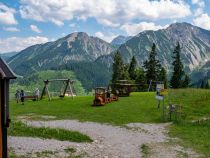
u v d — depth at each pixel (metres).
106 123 34.72
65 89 58.28
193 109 43.44
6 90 14.00
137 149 23.22
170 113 37.72
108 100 49.69
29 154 18.98
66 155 19.88
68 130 27.28
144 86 98.12
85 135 26.09
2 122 13.98
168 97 52.41
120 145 24.33
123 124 34.38
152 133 30.17
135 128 32.34
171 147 24.25
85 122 35.03
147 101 50.47
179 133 30.47
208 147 24.67
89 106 47.19
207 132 31.06
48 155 19.34
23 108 46.88
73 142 23.84
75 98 57.91
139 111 42.53
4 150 14.21
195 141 26.77
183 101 48.78
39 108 46.56
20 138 22.61
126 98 54.91
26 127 26.41
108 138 26.89
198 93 54.88
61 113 41.59
